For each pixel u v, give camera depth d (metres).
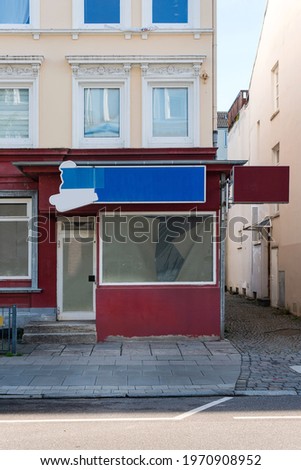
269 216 22.72
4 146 14.66
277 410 8.32
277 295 21.73
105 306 14.10
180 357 12.34
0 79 14.66
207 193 14.20
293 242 19.23
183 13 14.83
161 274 14.33
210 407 8.60
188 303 14.16
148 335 14.10
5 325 14.47
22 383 10.12
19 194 14.62
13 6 14.84
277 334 15.27
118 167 13.64
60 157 14.15
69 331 13.95
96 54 14.68
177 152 14.27
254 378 10.45
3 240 14.80
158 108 14.80
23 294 14.63
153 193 13.64
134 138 14.60
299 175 18.48
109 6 14.81
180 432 7.09
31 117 14.72
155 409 8.51
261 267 23.77
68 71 14.71
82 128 14.71
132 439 6.79
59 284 14.65
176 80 14.70
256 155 25.16
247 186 13.52
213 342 13.96
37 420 7.83
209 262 14.33
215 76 14.72
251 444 6.55
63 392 9.53
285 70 20.16
